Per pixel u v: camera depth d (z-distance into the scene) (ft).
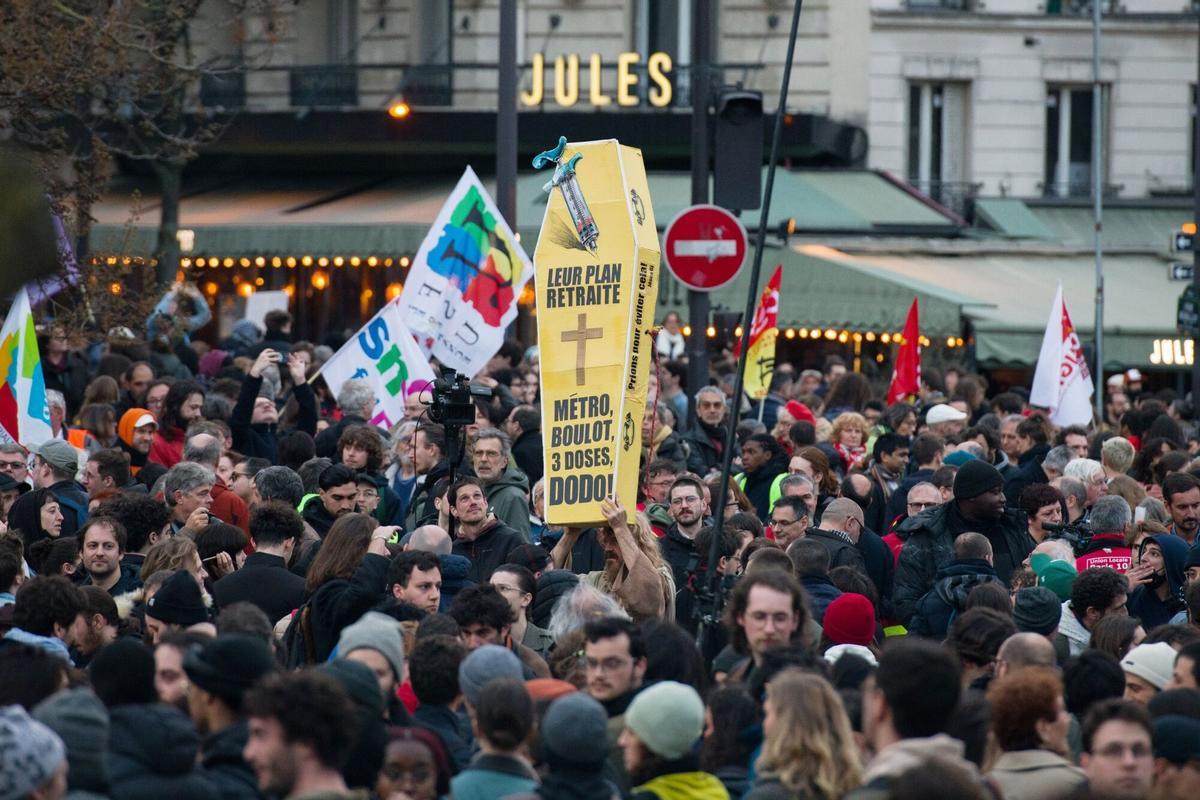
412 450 117.08
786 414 138.72
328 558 75.61
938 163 327.47
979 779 46.73
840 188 294.05
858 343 274.16
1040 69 327.67
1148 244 309.22
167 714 49.01
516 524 102.94
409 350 134.51
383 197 288.30
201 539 86.94
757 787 49.93
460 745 60.59
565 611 72.69
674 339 221.25
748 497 121.70
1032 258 291.58
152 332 176.55
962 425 146.72
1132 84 332.60
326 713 46.93
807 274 256.73
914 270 272.51
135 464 123.75
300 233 267.59
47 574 79.87
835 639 73.20
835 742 50.26
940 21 321.52
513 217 160.97
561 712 50.08
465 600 68.33
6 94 148.66
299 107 290.76
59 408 122.42
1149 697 66.64
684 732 51.98
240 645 52.60
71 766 48.32
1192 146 334.03
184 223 275.18
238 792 49.98
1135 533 101.96
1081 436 139.54
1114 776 53.26
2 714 44.42
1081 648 82.79
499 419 138.62
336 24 296.92
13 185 32.99
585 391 81.66
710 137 160.86
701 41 146.10
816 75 298.76
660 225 261.03
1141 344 263.90
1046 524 101.30
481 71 289.12
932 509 101.40
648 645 64.18
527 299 264.11
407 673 70.54
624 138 282.36
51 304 153.28
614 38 290.97
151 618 69.67
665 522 99.04
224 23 225.56
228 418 132.67
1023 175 328.08
